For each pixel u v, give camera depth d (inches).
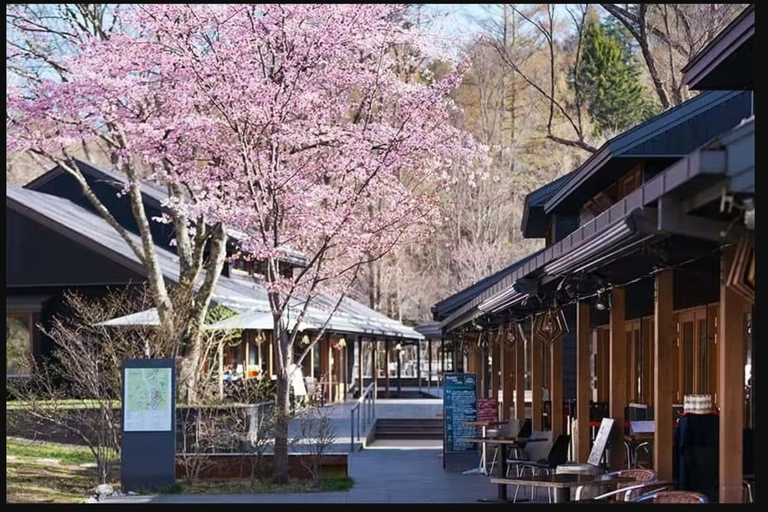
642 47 1126.4
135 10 695.1
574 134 1514.5
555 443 539.5
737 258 277.1
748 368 491.2
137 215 862.5
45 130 802.2
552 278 504.4
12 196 1107.3
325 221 649.6
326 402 1416.1
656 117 620.4
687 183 252.8
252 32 658.2
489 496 592.4
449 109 860.0
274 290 638.5
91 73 722.8
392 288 2014.0
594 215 765.9
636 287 545.6
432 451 905.5
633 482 394.9
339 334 1409.9
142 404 613.0
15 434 834.8
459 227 1871.3
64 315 1101.7
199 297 859.4
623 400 471.2
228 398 851.4
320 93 697.6
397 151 690.8
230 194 677.3
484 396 971.3
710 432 404.2
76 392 733.3
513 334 757.9
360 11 674.8
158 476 612.1
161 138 709.3
